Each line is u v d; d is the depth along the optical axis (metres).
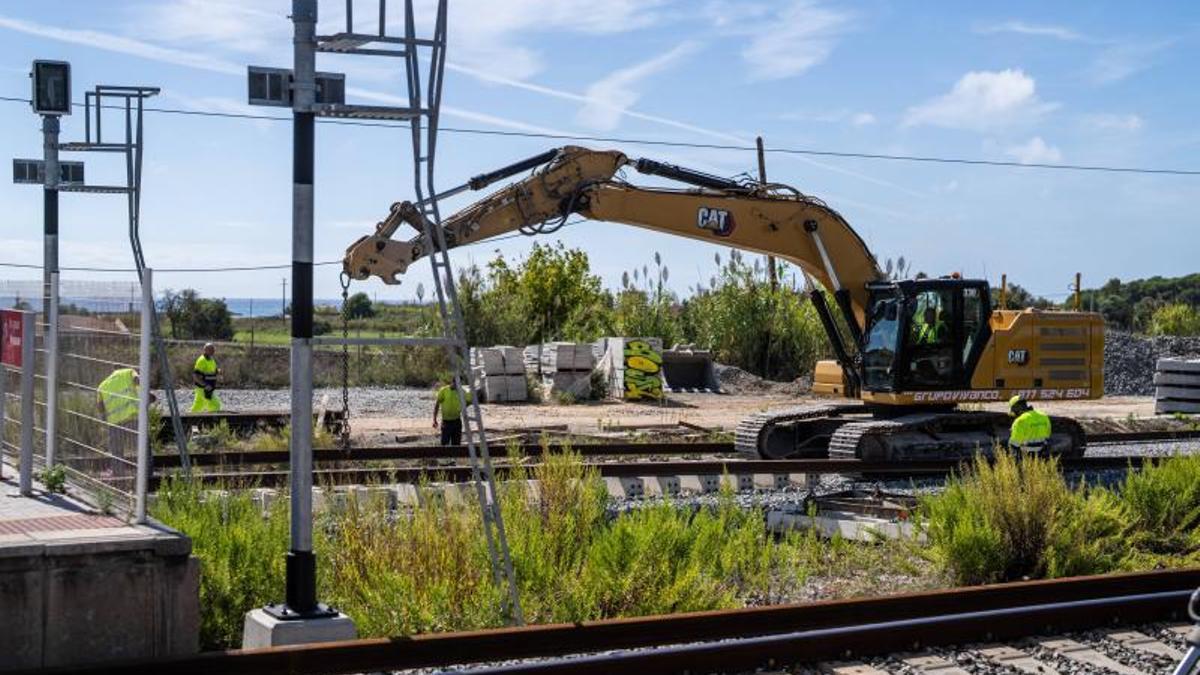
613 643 9.06
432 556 10.91
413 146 9.88
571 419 31.14
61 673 7.44
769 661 8.73
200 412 26.61
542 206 19.45
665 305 45.16
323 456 19.95
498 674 7.88
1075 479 20.05
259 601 10.20
